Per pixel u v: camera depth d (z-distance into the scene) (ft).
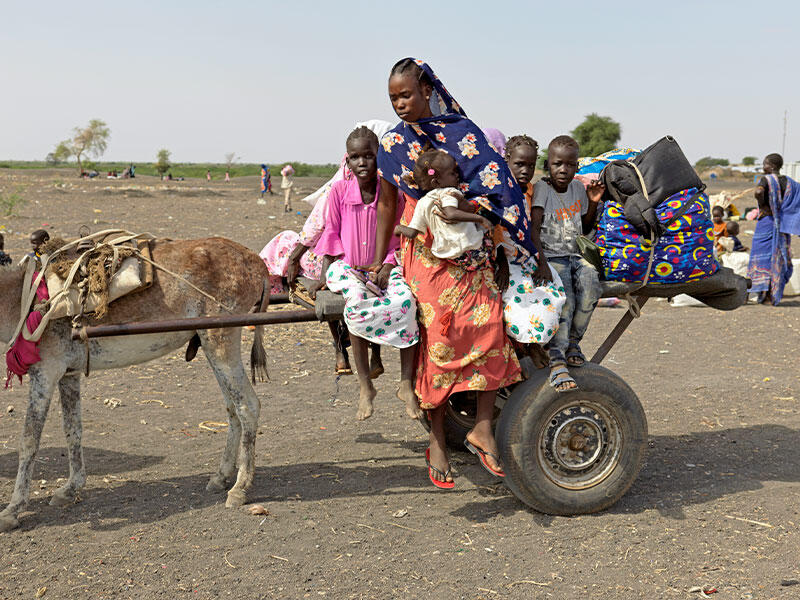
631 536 16.53
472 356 16.57
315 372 30.78
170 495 19.19
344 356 19.92
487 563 15.43
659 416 25.36
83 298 17.65
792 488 19.13
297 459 21.80
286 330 37.42
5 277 17.99
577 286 17.49
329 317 17.10
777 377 29.91
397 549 16.14
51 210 90.22
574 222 17.53
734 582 14.51
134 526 17.40
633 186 17.53
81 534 17.03
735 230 49.70
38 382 17.70
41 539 16.79
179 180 231.09
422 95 16.06
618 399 17.39
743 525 16.99
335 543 16.46
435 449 17.44
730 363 32.04
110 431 23.89
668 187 17.56
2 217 79.46
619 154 18.44
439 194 15.48
